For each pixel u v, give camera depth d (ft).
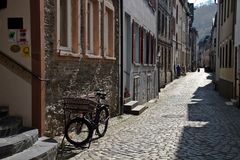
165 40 121.70
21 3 28.27
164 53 121.19
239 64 69.46
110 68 48.60
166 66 128.77
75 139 31.76
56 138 31.32
